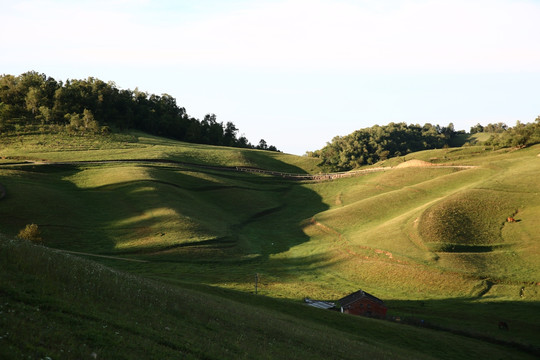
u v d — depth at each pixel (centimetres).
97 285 3095
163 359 2189
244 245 13188
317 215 16762
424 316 8212
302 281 10731
